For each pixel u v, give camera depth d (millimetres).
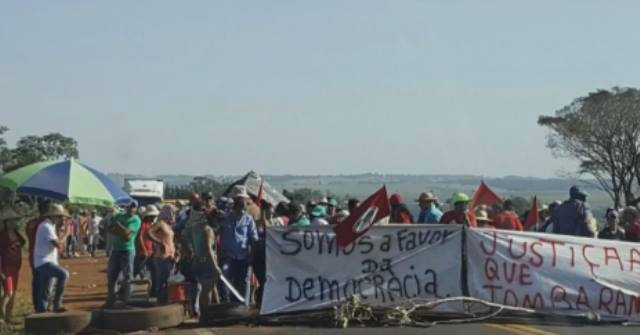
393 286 14211
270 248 14344
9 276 14906
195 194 18609
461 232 14367
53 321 12922
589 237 15164
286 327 13617
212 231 14609
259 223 16312
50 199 15297
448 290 14227
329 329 13344
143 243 18844
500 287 14227
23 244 15156
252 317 14008
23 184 14508
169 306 13789
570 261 14359
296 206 17312
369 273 14242
